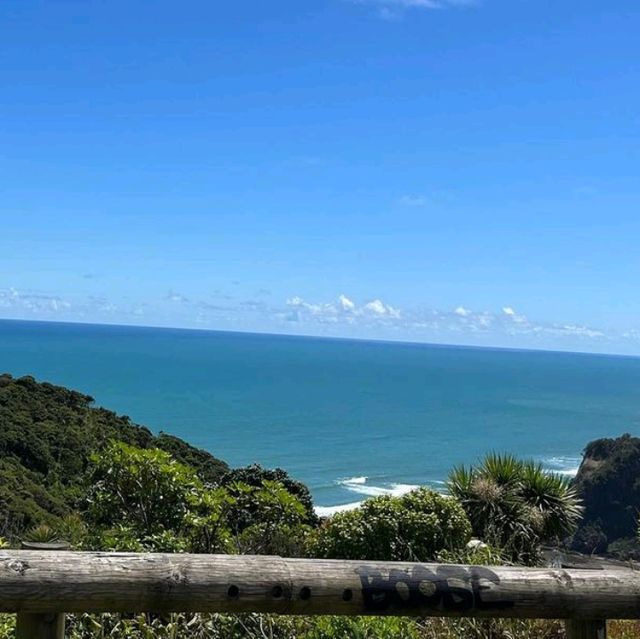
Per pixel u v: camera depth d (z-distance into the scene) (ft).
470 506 34.78
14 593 9.20
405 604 10.62
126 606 9.59
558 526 36.68
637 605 11.44
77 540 20.01
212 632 15.24
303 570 10.31
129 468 21.84
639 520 37.45
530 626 16.20
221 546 21.88
